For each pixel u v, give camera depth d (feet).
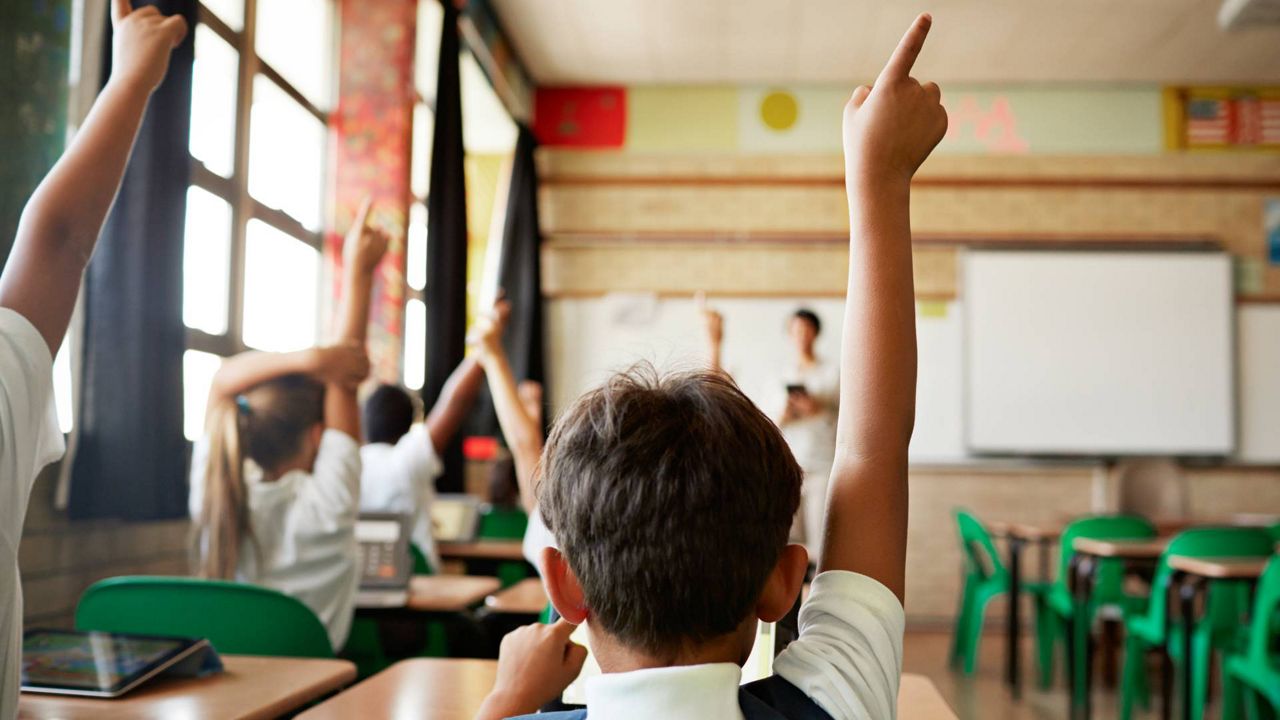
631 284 23.79
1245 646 11.25
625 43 21.84
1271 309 23.27
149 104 9.32
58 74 7.70
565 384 23.65
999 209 23.56
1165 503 22.35
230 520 7.22
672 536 2.07
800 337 18.60
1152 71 22.86
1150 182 23.50
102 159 3.31
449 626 9.05
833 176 23.85
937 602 22.86
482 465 20.76
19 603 3.24
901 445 2.43
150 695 4.33
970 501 23.06
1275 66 22.52
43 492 8.74
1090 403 23.13
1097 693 15.71
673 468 2.10
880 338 2.45
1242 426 23.12
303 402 7.45
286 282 14.66
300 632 5.94
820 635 2.26
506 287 22.34
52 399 3.28
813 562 8.67
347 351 7.39
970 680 16.78
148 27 3.52
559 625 2.89
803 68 23.06
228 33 12.75
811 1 19.71
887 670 2.22
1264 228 23.44
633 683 2.07
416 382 19.48
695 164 24.02
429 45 18.67
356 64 16.14
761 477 2.15
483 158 24.85
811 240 23.68
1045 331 23.27
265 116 14.01
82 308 9.21
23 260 3.20
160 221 9.32
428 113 20.06
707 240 23.79
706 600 2.09
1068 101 23.70
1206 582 11.50
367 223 7.48
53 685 4.25
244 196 12.94
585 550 2.16
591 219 24.00
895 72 2.57
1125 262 23.27
